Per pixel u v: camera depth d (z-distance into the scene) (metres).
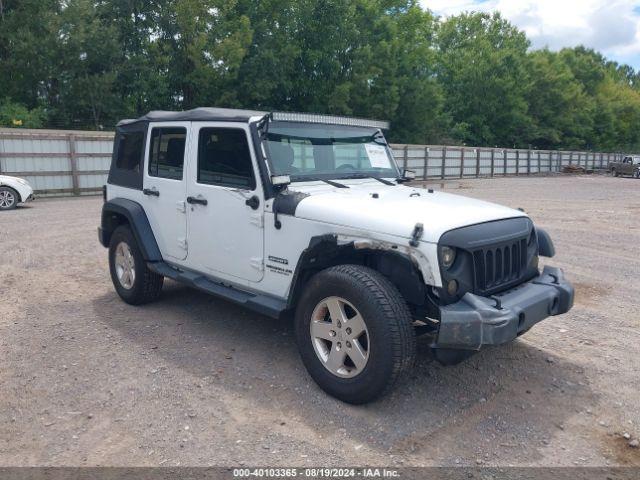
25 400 3.88
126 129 6.01
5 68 27.69
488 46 52.72
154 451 3.29
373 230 3.67
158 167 5.42
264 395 3.96
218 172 4.72
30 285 6.76
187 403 3.84
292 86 33.97
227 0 29.84
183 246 5.18
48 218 12.68
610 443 3.45
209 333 5.14
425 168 33.53
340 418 3.65
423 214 3.74
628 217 14.45
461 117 53.25
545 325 5.57
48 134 17.94
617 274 7.87
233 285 4.76
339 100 34.19
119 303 6.05
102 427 3.54
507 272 4.00
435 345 3.51
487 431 3.54
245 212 4.47
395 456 3.25
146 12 30.14
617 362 4.66
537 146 61.41
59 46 26.81
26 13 27.45
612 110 71.50
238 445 3.35
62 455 3.25
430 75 45.53
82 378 4.21
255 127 4.38
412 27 40.44
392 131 41.34
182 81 30.80
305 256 4.01
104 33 27.61
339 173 4.85
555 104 59.97
